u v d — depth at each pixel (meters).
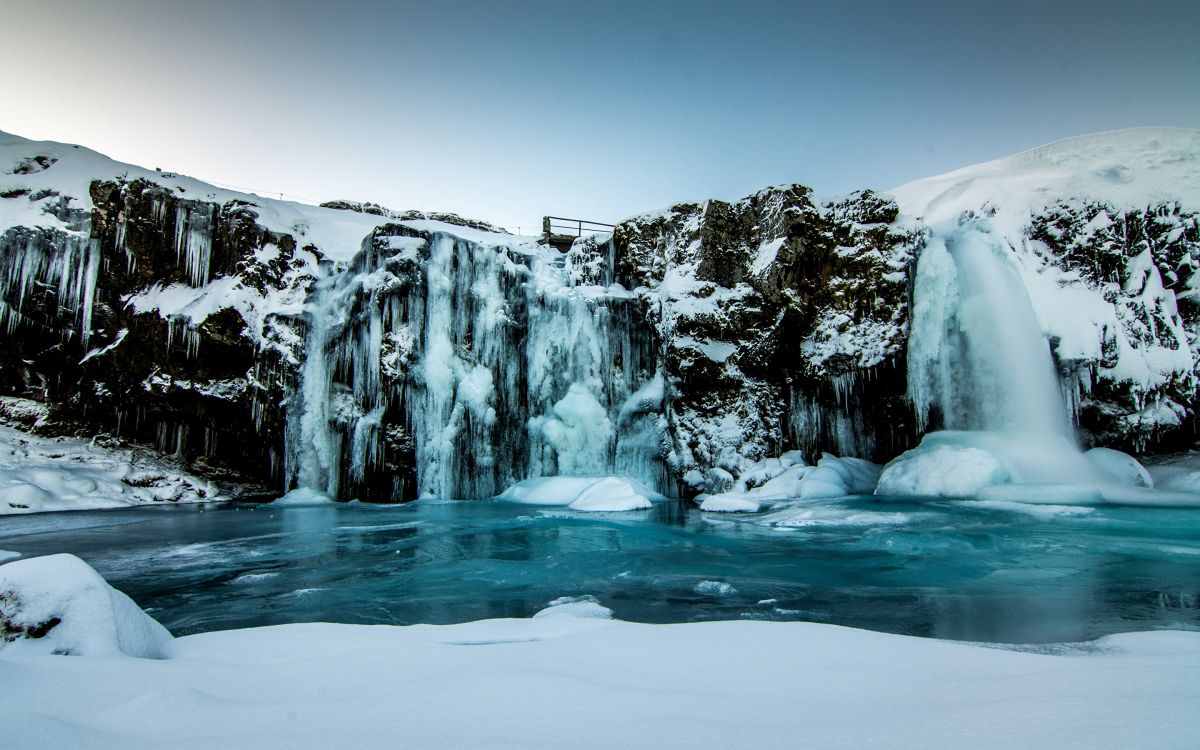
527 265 19.77
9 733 2.16
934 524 10.41
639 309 18.67
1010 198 16.25
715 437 16.39
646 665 3.28
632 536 10.78
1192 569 7.42
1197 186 14.68
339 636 4.36
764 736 2.11
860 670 3.10
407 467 16.81
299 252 19.23
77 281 18.20
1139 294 14.43
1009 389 14.48
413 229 17.98
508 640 4.25
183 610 6.34
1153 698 2.30
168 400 17.66
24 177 19.75
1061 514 10.73
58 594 3.71
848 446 16.22
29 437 17.39
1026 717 2.15
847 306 15.84
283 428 17.48
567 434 17.89
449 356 17.53
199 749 2.04
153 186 18.50
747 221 17.86
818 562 8.31
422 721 2.35
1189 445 14.15
